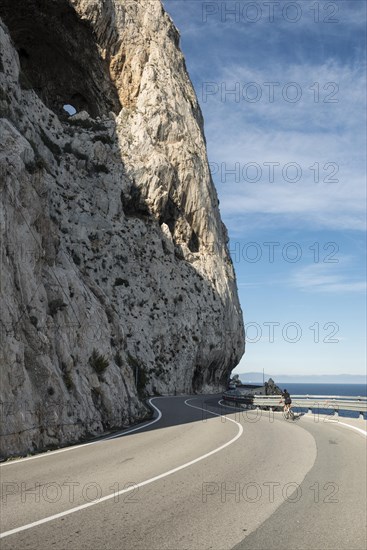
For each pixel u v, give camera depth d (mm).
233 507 7766
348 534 6488
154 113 71875
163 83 75688
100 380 22109
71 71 67375
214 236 78562
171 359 61594
